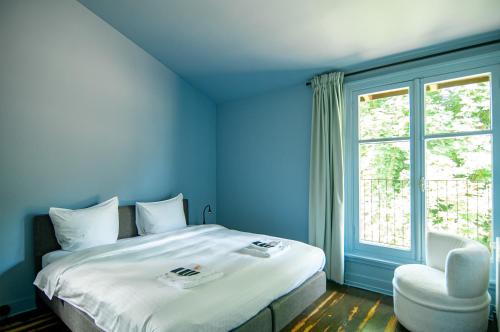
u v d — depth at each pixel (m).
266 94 3.93
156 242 2.69
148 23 3.01
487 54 2.44
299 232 3.56
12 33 2.49
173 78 3.88
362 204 3.18
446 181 2.68
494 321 2.29
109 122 3.17
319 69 3.26
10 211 2.47
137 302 1.51
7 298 2.44
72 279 1.94
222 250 2.47
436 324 1.95
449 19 2.28
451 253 1.95
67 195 2.83
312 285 2.28
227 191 4.38
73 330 1.89
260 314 1.74
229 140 4.36
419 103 2.80
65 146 2.82
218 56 3.36
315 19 2.52
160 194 3.70
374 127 3.11
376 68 3.04
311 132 3.34
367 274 3.01
